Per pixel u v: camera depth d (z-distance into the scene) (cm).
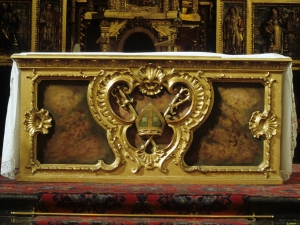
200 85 571
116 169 574
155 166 572
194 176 575
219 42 1208
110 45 1216
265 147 580
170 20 1212
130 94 572
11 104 575
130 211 530
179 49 1205
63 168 575
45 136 579
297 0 1213
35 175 577
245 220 527
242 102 580
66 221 514
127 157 573
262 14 1217
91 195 527
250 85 580
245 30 1211
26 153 577
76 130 578
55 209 530
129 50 1222
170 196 526
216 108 578
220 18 1208
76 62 569
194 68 570
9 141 573
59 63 570
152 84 570
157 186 566
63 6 1199
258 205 528
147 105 571
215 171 576
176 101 571
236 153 580
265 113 578
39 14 1195
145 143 573
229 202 526
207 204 526
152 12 1216
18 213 529
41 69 572
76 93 577
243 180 578
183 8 1232
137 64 569
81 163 578
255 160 582
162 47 1206
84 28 1251
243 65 573
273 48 1213
